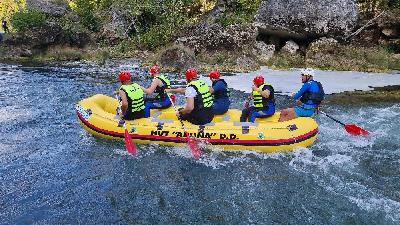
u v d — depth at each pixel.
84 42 20.66
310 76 7.73
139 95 7.60
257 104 7.75
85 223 5.27
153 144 7.53
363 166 6.84
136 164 6.95
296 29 16.48
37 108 10.31
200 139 7.29
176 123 7.48
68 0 23.09
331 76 14.05
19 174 6.57
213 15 19.06
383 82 13.09
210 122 7.45
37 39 19.53
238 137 7.18
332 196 5.89
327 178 6.43
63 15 21.83
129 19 21.14
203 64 16.38
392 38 16.23
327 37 16.38
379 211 5.48
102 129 7.84
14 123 9.05
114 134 7.73
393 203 5.68
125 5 21.28
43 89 12.51
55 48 19.84
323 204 5.69
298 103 7.96
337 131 8.51
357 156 7.24
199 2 20.39
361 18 16.66
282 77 14.03
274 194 5.97
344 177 6.46
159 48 19.20
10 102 10.88
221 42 16.91
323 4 16.14
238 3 19.16
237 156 7.18
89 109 8.18
